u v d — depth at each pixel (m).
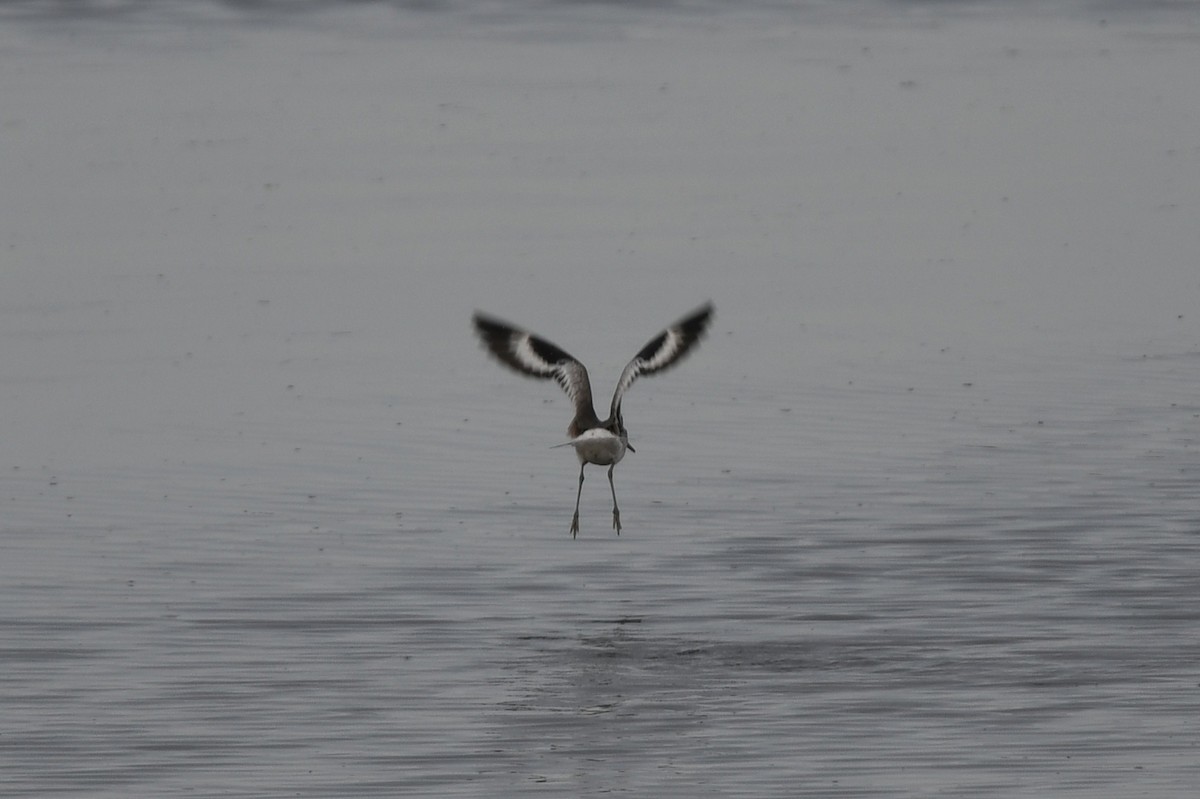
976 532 17.52
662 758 12.86
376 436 20.67
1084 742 13.05
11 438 20.52
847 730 13.30
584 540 17.62
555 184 31.23
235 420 21.14
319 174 31.98
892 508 18.23
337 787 12.44
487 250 27.70
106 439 20.52
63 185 31.22
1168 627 15.18
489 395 22.14
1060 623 15.31
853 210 29.61
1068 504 18.19
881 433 20.53
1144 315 24.67
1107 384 21.98
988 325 24.33
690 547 17.38
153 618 15.67
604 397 21.67
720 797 12.20
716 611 15.77
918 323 24.45
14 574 16.67
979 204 29.86
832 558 16.97
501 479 19.41
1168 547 16.97
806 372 22.69
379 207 29.98
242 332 24.23
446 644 15.10
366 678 14.38
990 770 12.58
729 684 14.16
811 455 19.91
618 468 19.67
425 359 23.33
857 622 15.45
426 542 17.59
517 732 13.34
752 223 28.97
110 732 13.37
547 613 15.80
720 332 24.12
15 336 23.98
